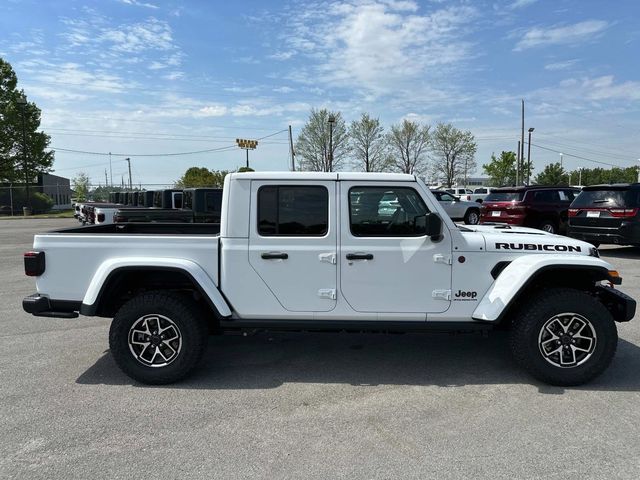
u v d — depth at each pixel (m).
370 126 53.12
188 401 3.90
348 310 4.27
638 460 3.04
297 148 52.16
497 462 3.01
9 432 3.39
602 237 10.88
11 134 41.00
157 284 4.48
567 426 3.47
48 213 38.56
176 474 2.89
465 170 60.69
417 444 3.23
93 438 3.31
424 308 4.27
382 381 4.29
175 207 13.41
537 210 14.73
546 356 4.16
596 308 4.07
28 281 8.99
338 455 3.10
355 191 4.23
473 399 3.93
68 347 5.24
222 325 4.30
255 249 4.25
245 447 3.20
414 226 4.26
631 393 4.04
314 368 4.60
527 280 4.06
